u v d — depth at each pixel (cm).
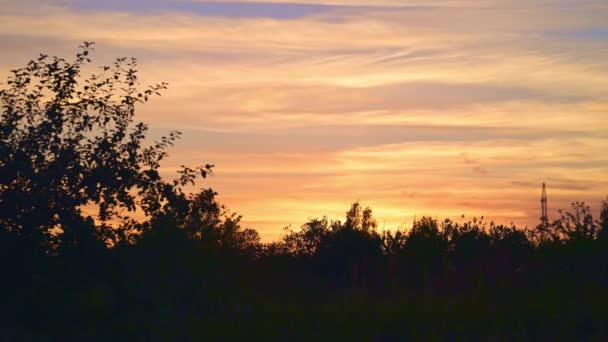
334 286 2328
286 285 2303
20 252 1981
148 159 2116
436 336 1747
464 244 2823
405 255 2889
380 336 1794
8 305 2000
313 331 1859
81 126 2078
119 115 2105
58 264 2019
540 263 2298
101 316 2020
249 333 1858
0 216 1969
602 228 2427
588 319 1798
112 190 2058
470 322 1831
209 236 2388
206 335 1884
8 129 2008
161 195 2116
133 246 2105
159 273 2120
